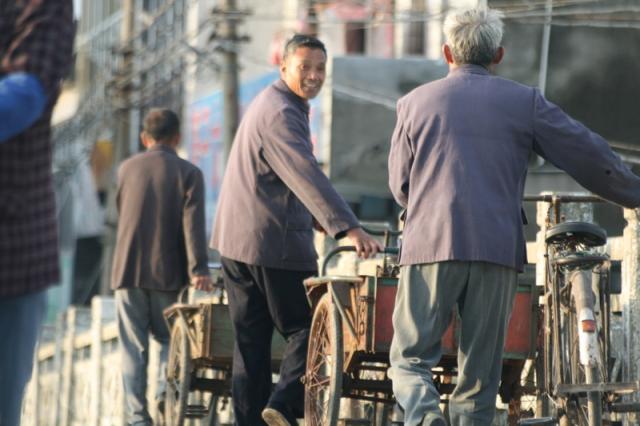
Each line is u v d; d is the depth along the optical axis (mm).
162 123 27594
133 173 27609
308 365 20000
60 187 92250
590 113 42219
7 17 10461
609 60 42062
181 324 24719
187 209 27219
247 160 21078
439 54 52531
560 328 17188
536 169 41031
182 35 67438
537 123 16375
